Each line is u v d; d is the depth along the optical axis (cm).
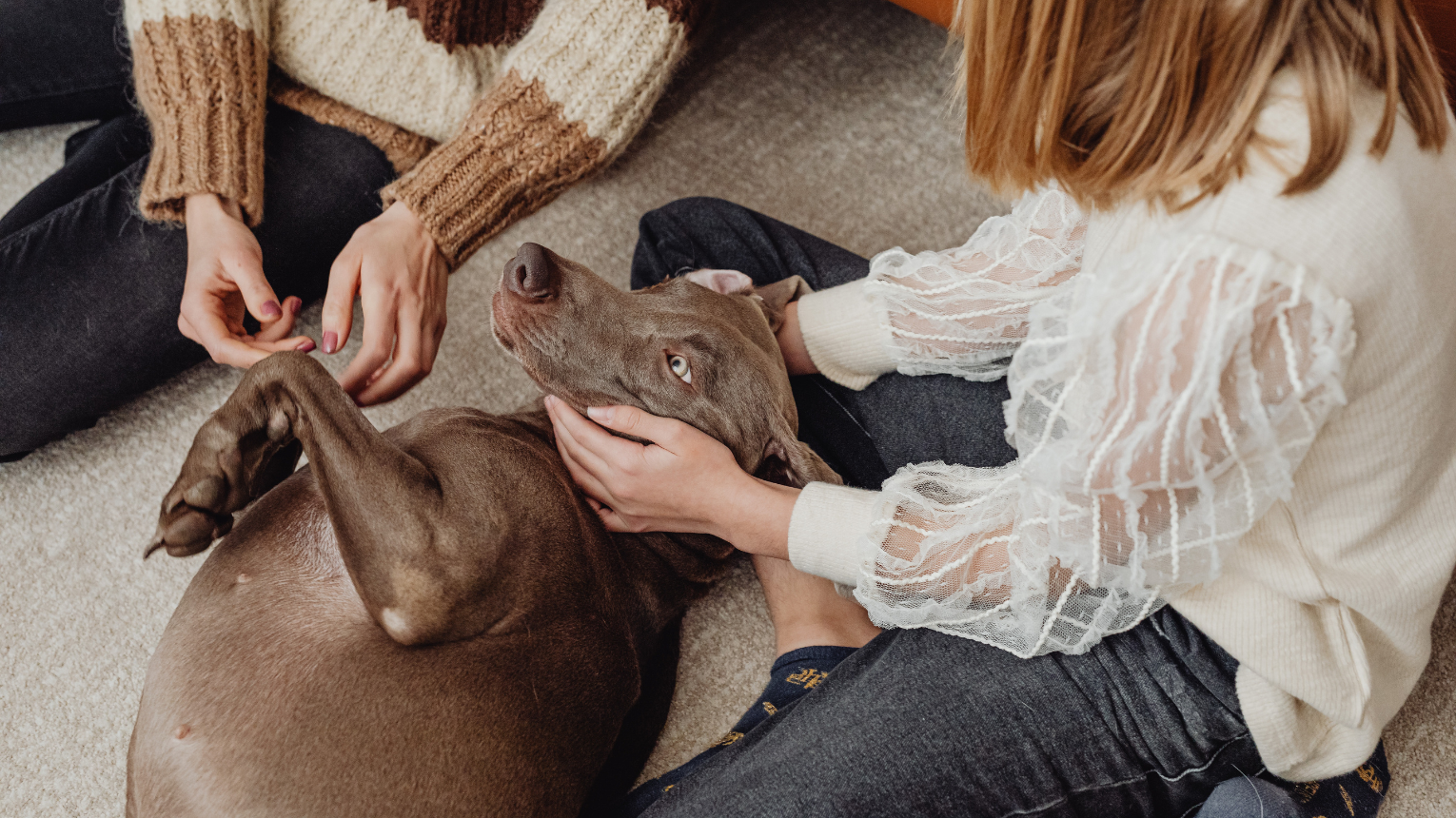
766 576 173
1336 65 87
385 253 163
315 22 182
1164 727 124
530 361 151
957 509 128
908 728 126
